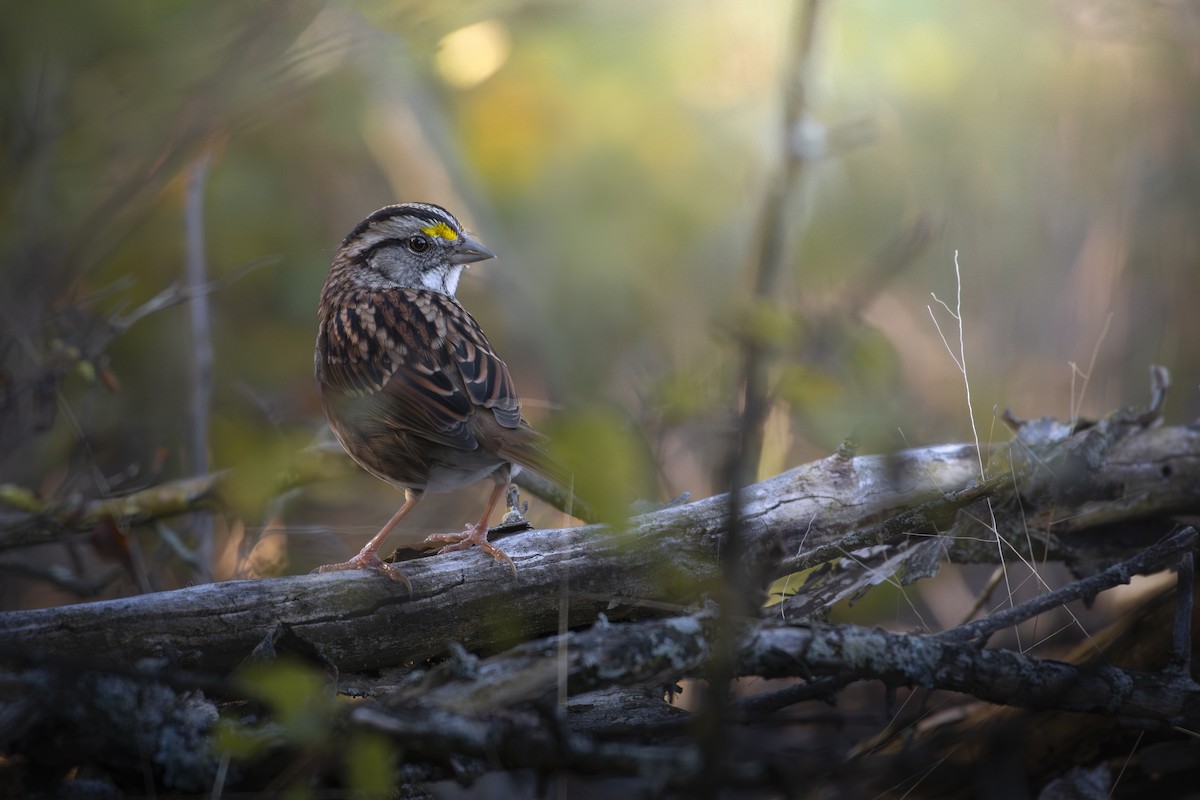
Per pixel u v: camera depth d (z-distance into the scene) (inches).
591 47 642.2
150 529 425.4
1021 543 326.6
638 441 197.9
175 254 554.3
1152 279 502.0
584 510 342.3
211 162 488.1
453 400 340.8
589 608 297.6
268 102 475.5
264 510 373.4
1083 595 274.7
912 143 581.9
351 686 280.5
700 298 601.0
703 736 199.5
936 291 542.6
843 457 318.3
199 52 523.8
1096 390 493.4
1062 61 565.6
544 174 639.1
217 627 269.6
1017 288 539.8
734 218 615.8
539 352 583.2
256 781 228.1
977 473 327.3
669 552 299.4
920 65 577.0
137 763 229.1
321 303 426.6
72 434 462.6
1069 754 315.0
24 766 231.8
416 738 215.9
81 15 541.3
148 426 486.9
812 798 274.2
